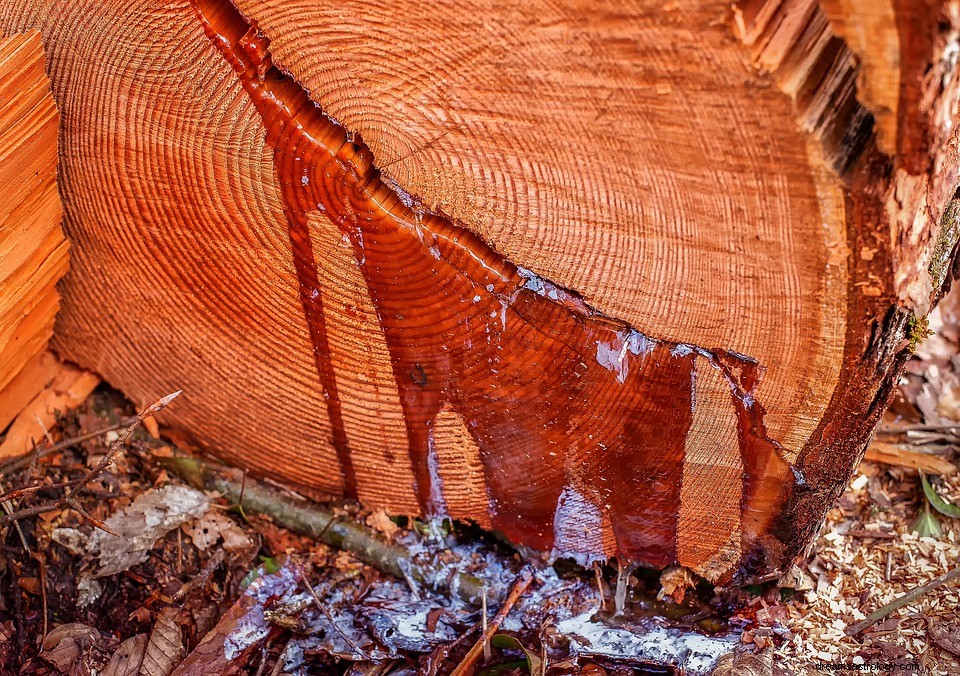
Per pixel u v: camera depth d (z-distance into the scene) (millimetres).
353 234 1131
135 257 1195
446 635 1215
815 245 1062
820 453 1146
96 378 1293
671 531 1208
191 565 1243
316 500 1283
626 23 1018
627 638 1209
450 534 1274
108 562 1224
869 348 1095
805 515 1176
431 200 1109
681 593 1233
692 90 1029
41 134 1135
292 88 1098
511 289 1128
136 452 1274
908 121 1015
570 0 1020
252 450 1273
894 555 1251
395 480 1255
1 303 1166
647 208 1077
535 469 1204
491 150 1083
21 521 1226
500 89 1060
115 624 1212
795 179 1043
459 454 1220
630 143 1058
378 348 1181
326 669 1205
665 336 1119
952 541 1258
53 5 1104
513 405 1176
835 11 993
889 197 1038
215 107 1111
